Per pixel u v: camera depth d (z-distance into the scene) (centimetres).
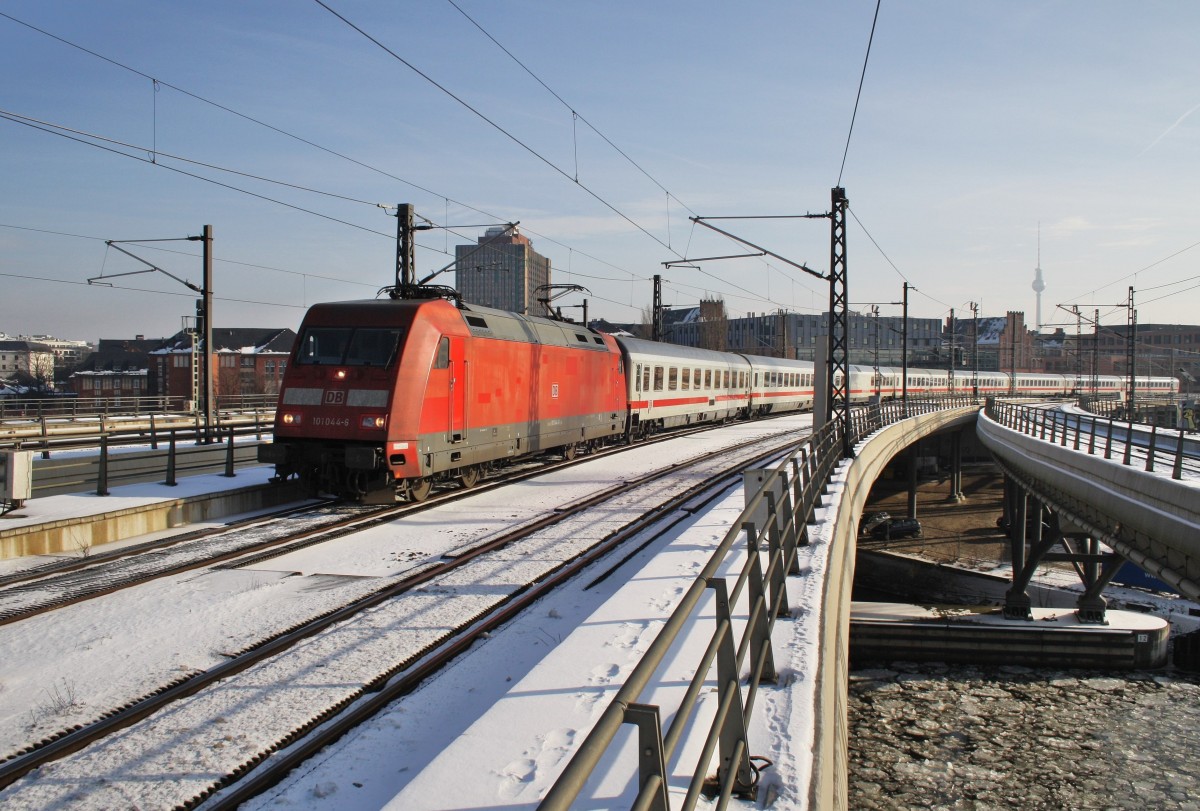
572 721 473
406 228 2441
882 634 2184
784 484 823
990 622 2194
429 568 1059
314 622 839
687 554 973
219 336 9538
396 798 383
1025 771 1562
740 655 399
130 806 492
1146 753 1634
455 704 639
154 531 1298
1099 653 2092
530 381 1956
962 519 4353
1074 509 1889
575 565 1070
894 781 1528
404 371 1457
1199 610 2773
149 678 693
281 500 1580
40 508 1244
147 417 3356
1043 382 8656
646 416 2928
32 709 632
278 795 498
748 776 381
